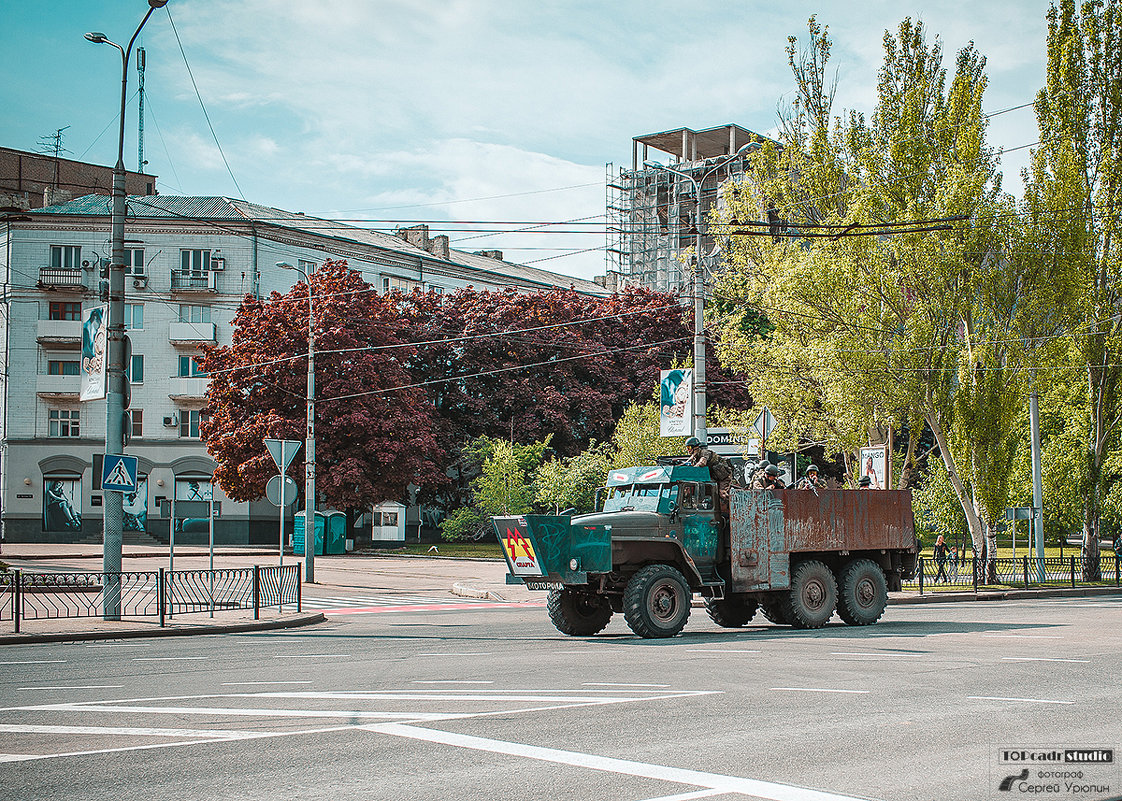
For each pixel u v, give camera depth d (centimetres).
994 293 3391
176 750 677
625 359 6269
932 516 5547
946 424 3484
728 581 1828
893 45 3519
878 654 1337
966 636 1636
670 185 7750
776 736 725
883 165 3422
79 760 647
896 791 560
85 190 6719
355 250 6638
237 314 5366
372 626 1952
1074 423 4153
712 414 4841
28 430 5928
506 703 880
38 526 5912
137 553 4203
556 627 1878
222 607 2186
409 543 6197
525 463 5553
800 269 3294
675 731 743
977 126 3369
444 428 5950
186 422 5972
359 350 5144
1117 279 3850
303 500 5131
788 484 2220
